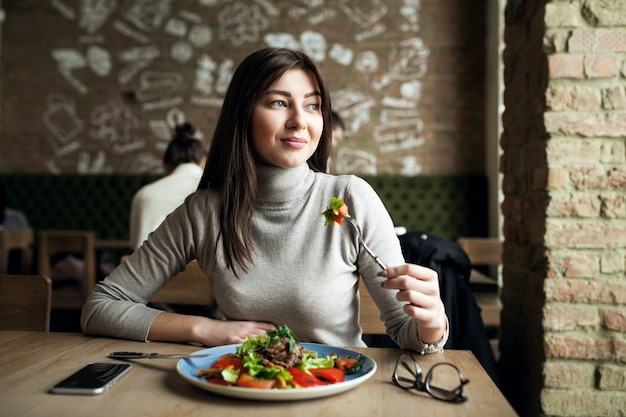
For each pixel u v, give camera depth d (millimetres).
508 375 1886
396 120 5273
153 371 865
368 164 5293
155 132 5395
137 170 5402
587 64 1531
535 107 1640
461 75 5219
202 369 854
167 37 5379
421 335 973
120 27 5395
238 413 690
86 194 5309
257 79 1108
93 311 1127
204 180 1261
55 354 970
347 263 1168
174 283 1698
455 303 1731
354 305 1209
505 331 1943
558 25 1548
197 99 5367
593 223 1534
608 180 1526
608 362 1534
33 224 5301
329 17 5289
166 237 1224
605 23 1528
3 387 784
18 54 5449
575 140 1542
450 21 5230
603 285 1530
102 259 4344
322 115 1189
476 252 3115
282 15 5312
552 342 1550
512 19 1859
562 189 1543
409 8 5254
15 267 3883
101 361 925
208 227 1203
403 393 775
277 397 706
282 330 814
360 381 763
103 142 5422
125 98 5410
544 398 1555
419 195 5141
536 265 1627
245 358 775
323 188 1194
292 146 1108
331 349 942
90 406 709
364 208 1171
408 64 5258
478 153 5219
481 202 5086
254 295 1143
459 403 737
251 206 1166
